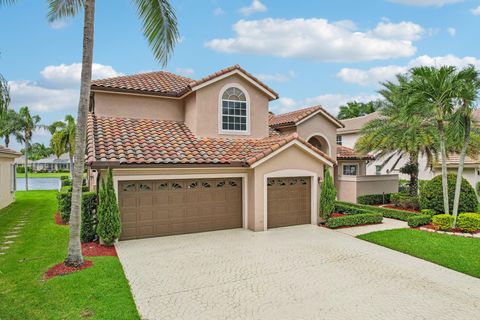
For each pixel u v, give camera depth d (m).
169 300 8.25
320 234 15.05
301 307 7.94
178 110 19.77
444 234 14.78
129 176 13.54
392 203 23.77
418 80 15.65
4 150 21.97
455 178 17.48
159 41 13.15
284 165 16.17
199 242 13.55
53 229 15.79
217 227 15.66
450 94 14.67
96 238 13.55
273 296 8.53
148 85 19.36
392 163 34.97
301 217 17.06
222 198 15.77
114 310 7.39
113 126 16.61
